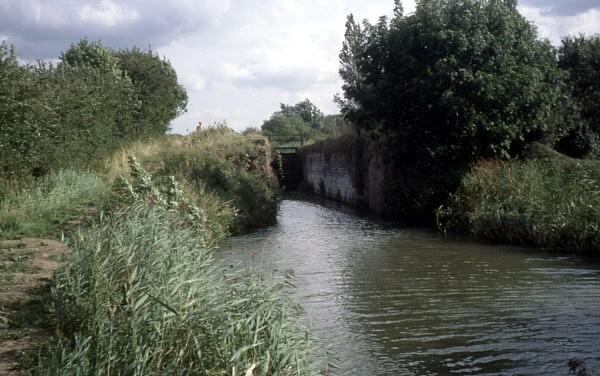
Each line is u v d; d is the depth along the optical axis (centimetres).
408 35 2088
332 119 6044
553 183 1589
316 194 3791
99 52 3039
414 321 852
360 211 2605
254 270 718
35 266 852
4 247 1004
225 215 1692
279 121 6231
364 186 2745
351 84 2344
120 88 2398
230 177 2041
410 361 700
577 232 1344
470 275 1141
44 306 629
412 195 2131
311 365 520
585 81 2247
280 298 616
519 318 855
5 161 1332
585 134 2147
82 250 682
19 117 1340
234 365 453
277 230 1895
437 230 1817
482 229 1595
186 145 2523
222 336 484
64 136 1709
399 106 2139
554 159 1831
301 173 4375
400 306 931
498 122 1906
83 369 429
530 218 1462
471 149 1972
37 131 1405
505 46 1964
